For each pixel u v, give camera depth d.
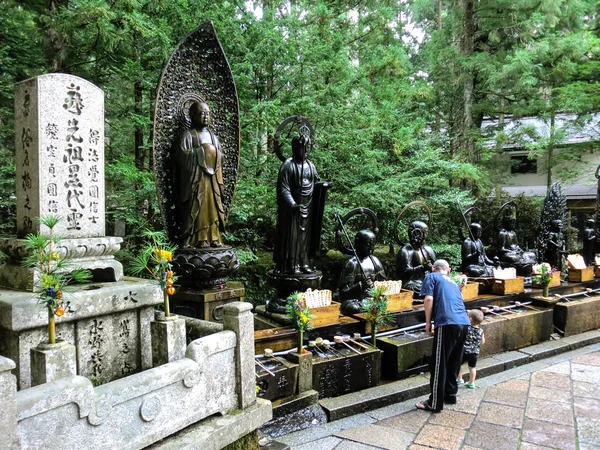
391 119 9.25
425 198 9.16
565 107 11.38
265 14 8.47
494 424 4.02
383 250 10.59
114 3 6.38
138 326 3.63
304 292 5.25
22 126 3.36
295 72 8.23
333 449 3.57
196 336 3.58
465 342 4.78
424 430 3.91
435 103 13.60
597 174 11.22
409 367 4.99
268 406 3.16
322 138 8.05
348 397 4.38
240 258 6.98
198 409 2.78
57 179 3.37
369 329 5.33
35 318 2.93
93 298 3.26
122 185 7.29
